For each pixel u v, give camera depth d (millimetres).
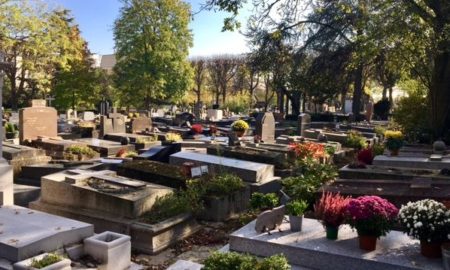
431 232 5410
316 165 10844
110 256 5945
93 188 8281
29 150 13281
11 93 48562
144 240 7355
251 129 26906
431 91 18547
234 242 6352
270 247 6082
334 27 29172
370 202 5809
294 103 40094
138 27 47812
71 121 34594
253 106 65750
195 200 8656
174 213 8086
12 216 6754
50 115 18797
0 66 8461
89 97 49438
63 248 5996
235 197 9648
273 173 12133
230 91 72125
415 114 20828
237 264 4793
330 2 26609
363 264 5488
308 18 29266
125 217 7758
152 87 48312
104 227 7770
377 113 42094
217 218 9078
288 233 6469
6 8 29938
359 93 35969
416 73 19406
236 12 14180
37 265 5137
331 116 37125
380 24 16062
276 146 15852
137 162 11086
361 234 5738
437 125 18062
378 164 12188
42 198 8828
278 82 34438
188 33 49719
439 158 11961
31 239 5742
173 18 48594
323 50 31641
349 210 5816
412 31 15523
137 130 25969
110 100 55469
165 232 7598
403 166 11945
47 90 46781
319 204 6762
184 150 15695
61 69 46688
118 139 21266
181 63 50281
